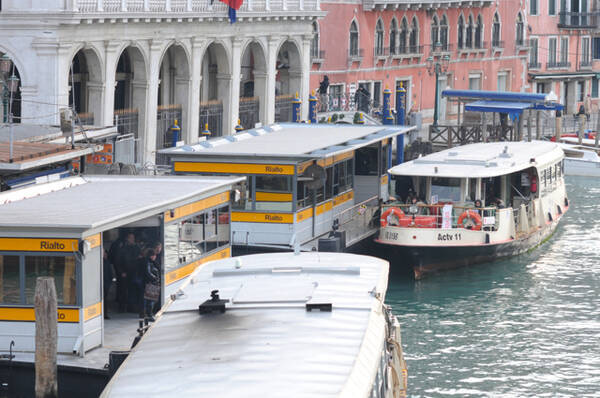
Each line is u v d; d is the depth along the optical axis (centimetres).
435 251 5466
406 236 5438
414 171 5544
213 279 3128
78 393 3359
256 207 5019
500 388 4016
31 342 3462
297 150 5216
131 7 7250
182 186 4219
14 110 6925
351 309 2830
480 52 12481
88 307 3466
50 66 6712
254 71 8950
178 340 2650
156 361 2536
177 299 2967
